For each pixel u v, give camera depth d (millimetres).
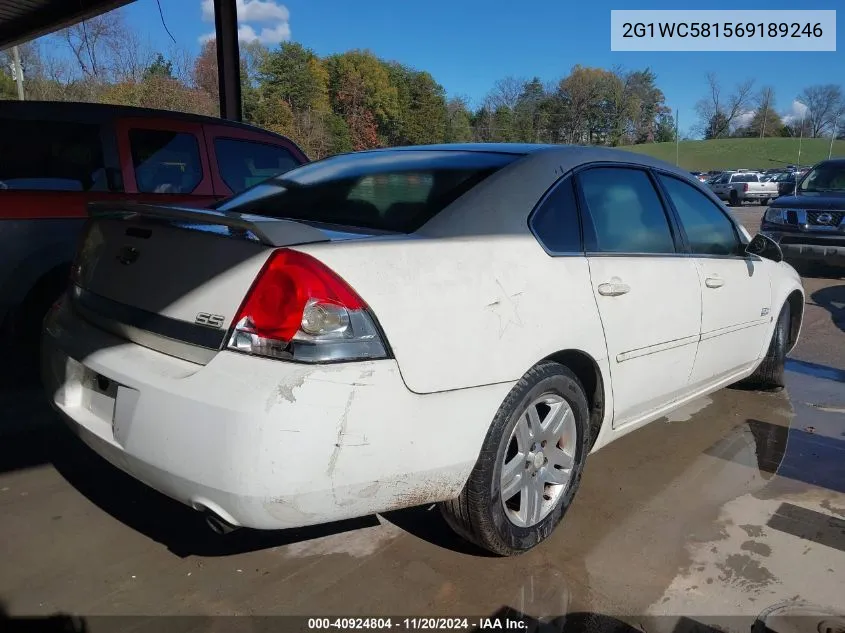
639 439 3924
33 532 2705
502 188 2623
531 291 2477
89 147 4492
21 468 3246
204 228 2238
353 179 2941
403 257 2180
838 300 8578
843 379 5230
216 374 1972
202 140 5074
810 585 2539
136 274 2369
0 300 4012
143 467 2094
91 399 2391
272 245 2020
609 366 2838
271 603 2336
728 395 4773
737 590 2496
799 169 41812
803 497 3250
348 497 2043
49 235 4172
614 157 3219
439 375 2158
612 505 3109
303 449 1902
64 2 9820
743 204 34031
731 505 3145
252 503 1912
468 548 2711
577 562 2643
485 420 2303
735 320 3826
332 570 2541
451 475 2262
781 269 4520
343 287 2002
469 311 2266
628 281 2938
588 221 2887
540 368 2518
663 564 2646
